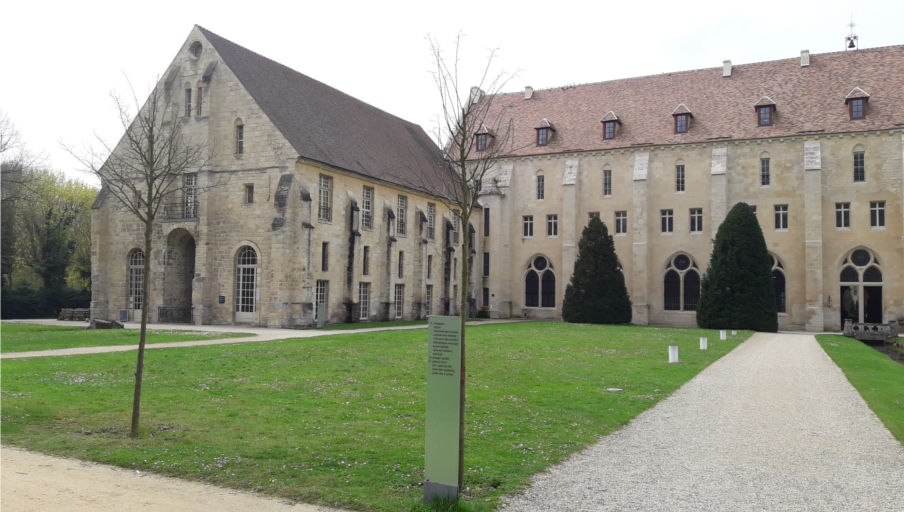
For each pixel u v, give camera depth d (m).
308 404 15.80
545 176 61.09
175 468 10.67
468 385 19.09
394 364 23.12
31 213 60.09
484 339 34.12
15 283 59.12
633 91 62.59
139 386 12.81
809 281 50.47
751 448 12.60
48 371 19.50
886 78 52.59
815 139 51.66
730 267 48.34
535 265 61.53
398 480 10.23
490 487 10.01
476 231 61.59
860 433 13.95
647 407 16.61
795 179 52.38
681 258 56.03
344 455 11.46
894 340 41.66
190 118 43.69
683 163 56.06
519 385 19.39
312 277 41.00
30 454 11.46
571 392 18.38
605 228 53.56
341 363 22.91
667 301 56.38
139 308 45.62
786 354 29.72
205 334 33.47
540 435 13.24
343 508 9.09
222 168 42.75
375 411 15.20
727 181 54.19
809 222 50.75
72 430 13.06
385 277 49.38
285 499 9.38
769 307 47.66
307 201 40.84
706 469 11.11
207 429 13.20
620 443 12.87
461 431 9.49
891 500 9.65
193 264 46.53
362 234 47.22
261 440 12.38
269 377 19.56
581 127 61.56
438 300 56.62
